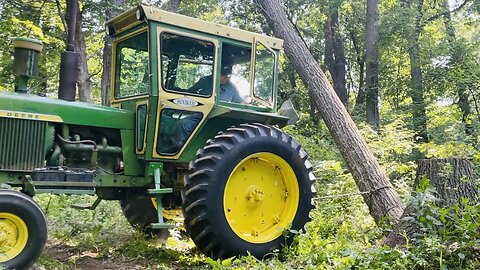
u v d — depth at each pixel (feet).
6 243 11.71
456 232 13.12
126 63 16.65
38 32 31.37
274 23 26.63
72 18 23.34
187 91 15.84
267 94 17.56
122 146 15.72
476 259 12.34
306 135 53.16
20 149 13.76
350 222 19.30
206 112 16.07
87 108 15.12
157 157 15.57
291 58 25.98
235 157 14.97
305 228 17.26
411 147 32.55
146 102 15.48
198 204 14.30
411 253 12.37
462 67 47.44
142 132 15.78
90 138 15.44
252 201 15.81
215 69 16.17
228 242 14.70
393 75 57.77
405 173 28.89
